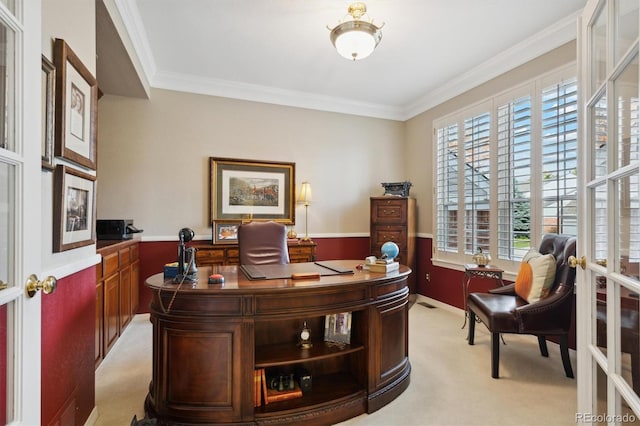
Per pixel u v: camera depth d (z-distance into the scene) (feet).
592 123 4.84
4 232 3.04
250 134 13.62
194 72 12.14
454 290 12.92
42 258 4.33
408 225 14.02
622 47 3.83
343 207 15.21
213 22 8.92
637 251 3.52
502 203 10.91
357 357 6.81
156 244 12.30
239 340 5.58
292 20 8.82
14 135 3.10
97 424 5.92
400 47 10.16
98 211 11.77
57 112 4.61
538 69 9.80
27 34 3.24
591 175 4.84
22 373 3.10
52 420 4.59
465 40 9.73
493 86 11.33
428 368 8.14
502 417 6.17
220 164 13.10
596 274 4.72
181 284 5.84
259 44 10.08
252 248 9.02
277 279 6.31
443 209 13.55
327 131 14.92
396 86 13.28
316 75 12.32
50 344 4.54
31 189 3.29
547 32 9.15
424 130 14.85
